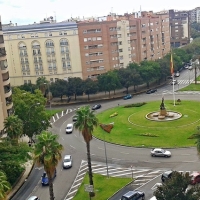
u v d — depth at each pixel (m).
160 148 76.94
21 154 64.44
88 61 148.75
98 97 140.00
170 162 69.31
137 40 164.75
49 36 143.62
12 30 144.75
